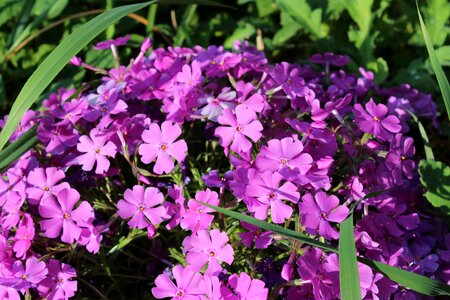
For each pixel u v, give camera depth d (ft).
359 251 1.30
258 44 1.75
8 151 1.31
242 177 1.24
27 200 1.35
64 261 1.36
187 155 1.35
